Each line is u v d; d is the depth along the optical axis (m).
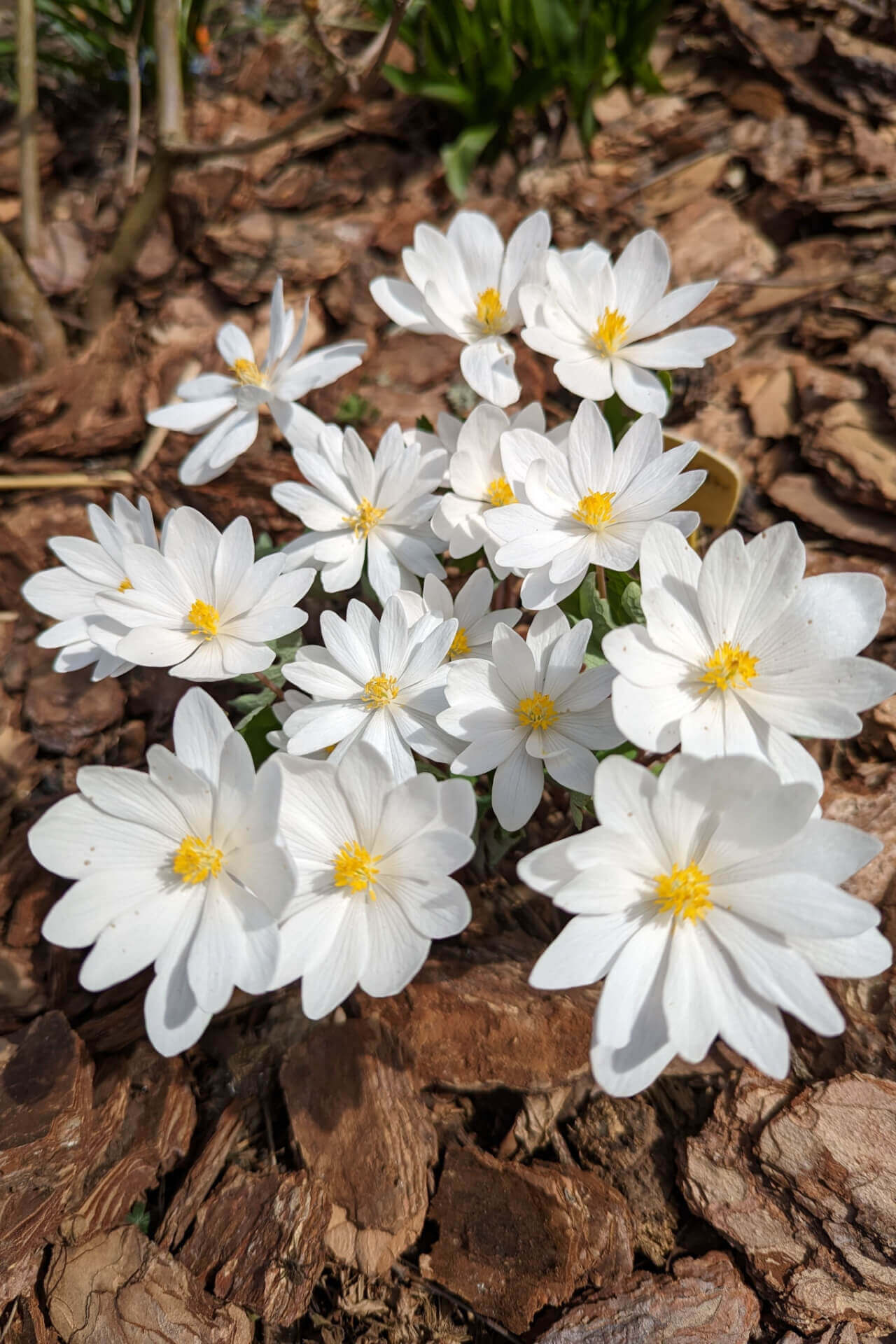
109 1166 0.16
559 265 0.17
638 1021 0.12
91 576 0.17
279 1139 0.16
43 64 0.31
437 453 0.17
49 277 0.27
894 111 0.27
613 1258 0.15
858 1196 0.14
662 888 0.12
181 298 0.26
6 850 0.19
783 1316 0.14
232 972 0.12
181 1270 0.15
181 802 0.13
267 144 0.22
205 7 0.29
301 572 0.15
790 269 0.26
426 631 0.15
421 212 0.28
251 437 0.18
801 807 0.11
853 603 0.13
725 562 0.13
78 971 0.18
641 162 0.28
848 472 0.22
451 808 0.12
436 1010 0.16
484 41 0.27
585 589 0.16
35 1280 0.15
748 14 0.29
